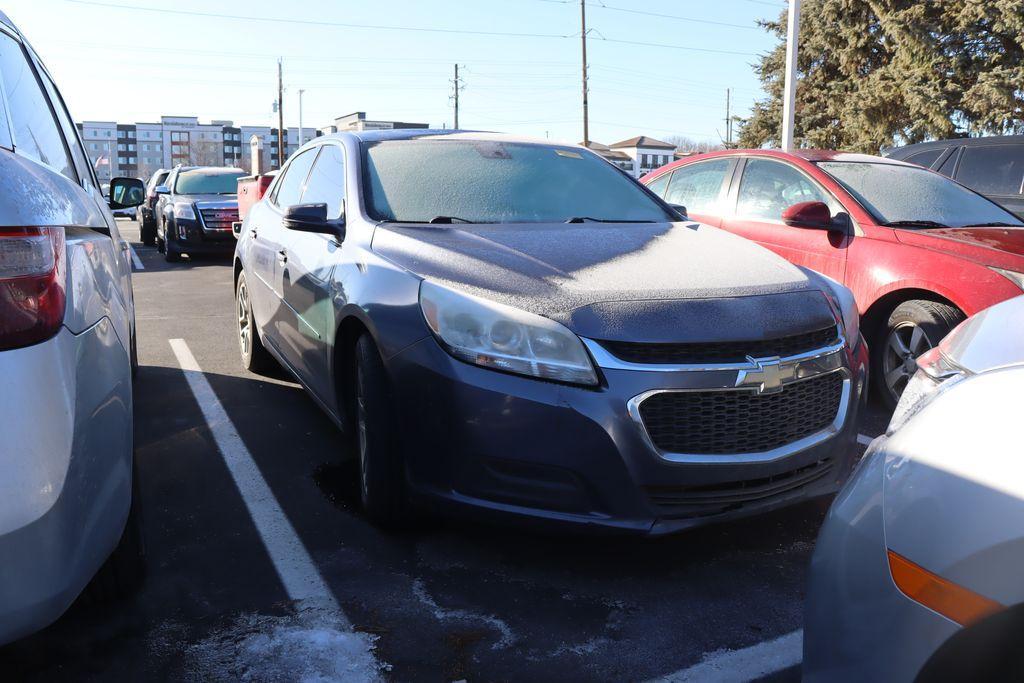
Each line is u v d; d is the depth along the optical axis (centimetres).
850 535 142
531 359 242
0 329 142
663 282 266
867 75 2617
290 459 364
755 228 531
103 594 235
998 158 726
